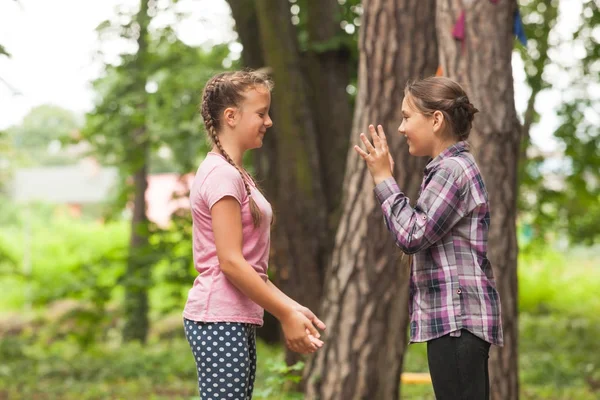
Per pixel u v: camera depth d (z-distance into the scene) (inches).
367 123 245.1
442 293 130.5
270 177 406.6
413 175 241.8
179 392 435.5
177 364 516.7
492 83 219.9
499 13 221.1
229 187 128.0
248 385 134.3
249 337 134.0
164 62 584.4
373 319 243.4
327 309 249.3
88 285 544.1
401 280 243.8
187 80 563.2
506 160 221.8
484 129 219.3
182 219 546.9
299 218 390.0
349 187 248.8
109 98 590.2
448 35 222.2
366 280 243.9
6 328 781.9
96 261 560.7
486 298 130.3
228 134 134.4
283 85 387.9
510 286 225.1
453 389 130.0
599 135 524.4
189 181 603.2
